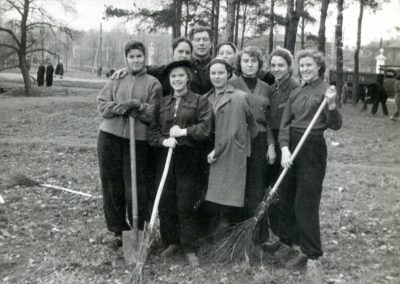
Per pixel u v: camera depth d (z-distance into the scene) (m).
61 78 51.66
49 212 7.08
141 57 5.48
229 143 5.18
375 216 7.16
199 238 5.71
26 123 17.27
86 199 7.76
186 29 28.19
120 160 5.52
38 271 5.09
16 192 8.05
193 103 5.25
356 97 30.06
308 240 5.06
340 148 13.47
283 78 5.58
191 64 5.32
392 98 35.97
